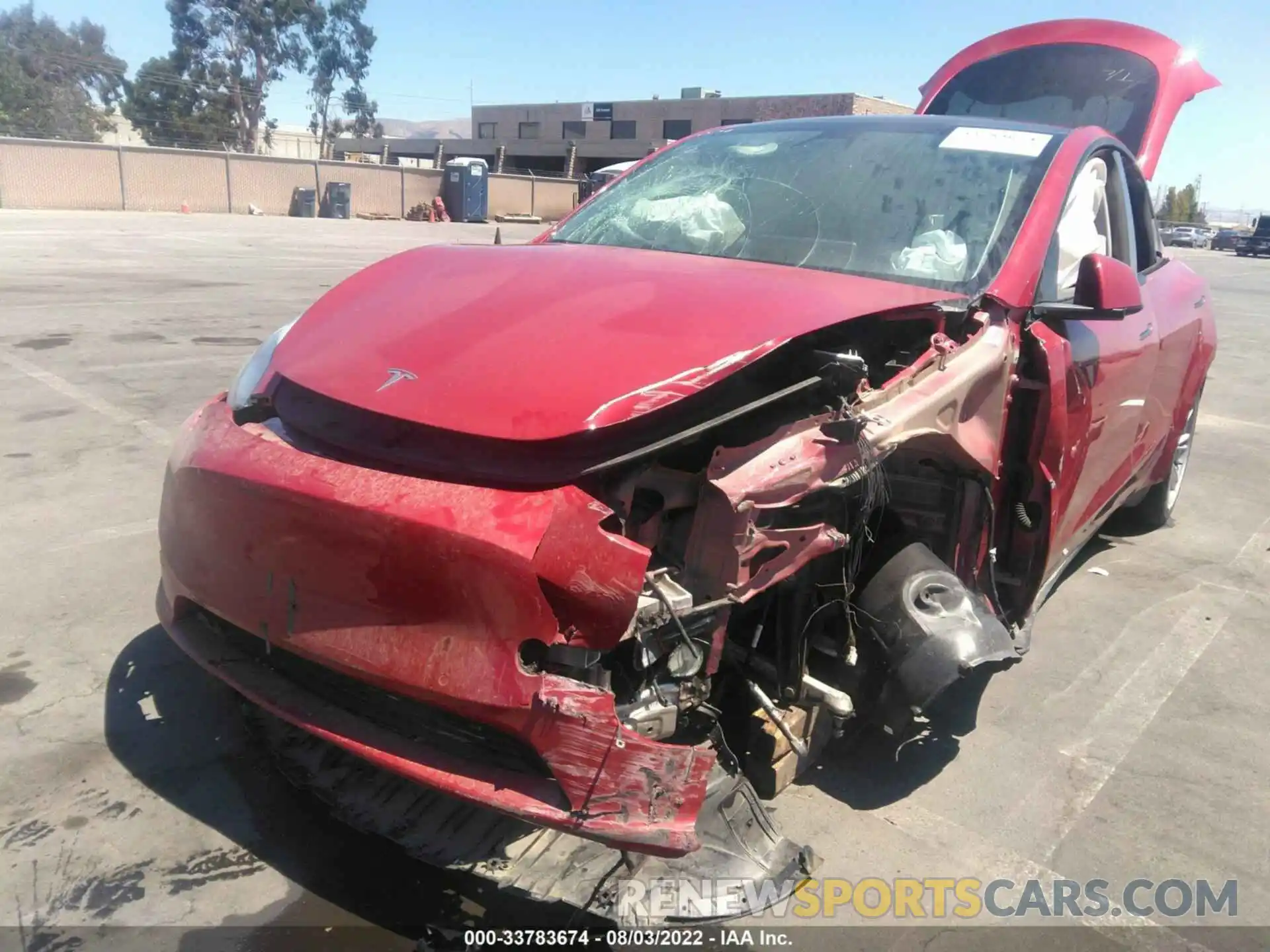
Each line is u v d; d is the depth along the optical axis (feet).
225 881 7.98
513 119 206.80
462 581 6.74
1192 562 16.47
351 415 7.86
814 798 9.52
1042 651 12.97
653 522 7.45
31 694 10.48
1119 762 10.45
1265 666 12.78
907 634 8.49
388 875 8.13
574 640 6.72
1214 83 20.70
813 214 11.09
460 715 6.82
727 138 13.46
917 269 10.14
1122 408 12.42
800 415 8.29
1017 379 9.77
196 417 9.17
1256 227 159.22
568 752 6.67
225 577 7.89
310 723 7.48
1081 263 9.98
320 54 213.66
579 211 12.92
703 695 7.55
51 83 195.62
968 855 8.85
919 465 9.72
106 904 7.68
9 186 107.76
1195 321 15.72
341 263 61.93
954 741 10.64
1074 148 11.86
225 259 60.75
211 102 200.64
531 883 7.46
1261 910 8.34
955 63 23.15
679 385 7.39
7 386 23.59
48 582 13.14
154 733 9.89
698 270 9.48
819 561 8.57
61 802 8.83
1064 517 11.26
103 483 17.10
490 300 8.75
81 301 38.06
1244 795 9.96
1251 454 24.12
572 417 7.10
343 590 7.16
